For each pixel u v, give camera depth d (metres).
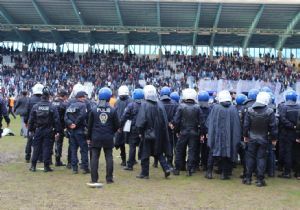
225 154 11.14
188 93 11.91
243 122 11.45
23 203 8.41
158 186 10.36
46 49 55.53
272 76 47.62
